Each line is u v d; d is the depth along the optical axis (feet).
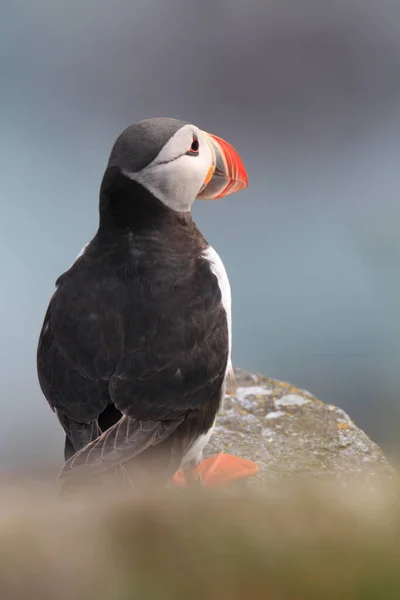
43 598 9.44
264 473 24.94
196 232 24.04
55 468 18.76
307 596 8.84
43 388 21.54
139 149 22.81
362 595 8.71
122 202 22.90
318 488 12.03
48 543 10.05
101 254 22.52
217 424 27.89
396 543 9.40
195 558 9.34
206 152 24.11
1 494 15.43
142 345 20.58
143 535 9.78
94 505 11.86
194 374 20.71
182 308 21.17
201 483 22.89
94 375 20.51
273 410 28.68
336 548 9.28
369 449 26.50
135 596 9.14
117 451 18.81
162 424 20.29
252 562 9.19
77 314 21.27
